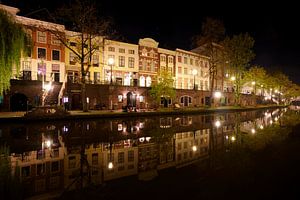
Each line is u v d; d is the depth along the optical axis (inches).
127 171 274.1
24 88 1160.8
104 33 1262.3
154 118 1010.7
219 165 292.4
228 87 2596.0
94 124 767.7
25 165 302.5
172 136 522.0
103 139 485.7
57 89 1262.3
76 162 316.5
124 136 520.7
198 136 520.1
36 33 1375.5
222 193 204.8
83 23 1137.4
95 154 359.9
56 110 852.0
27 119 780.6
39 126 708.7
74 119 877.8
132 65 1775.3
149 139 486.0
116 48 1696.6
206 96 2073.1
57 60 1449.3
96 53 1601.9
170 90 1444.4
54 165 302.4
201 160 317.7
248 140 465.4
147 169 281.1
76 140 474.6
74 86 1302.9
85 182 238.8
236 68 1939.0
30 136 525.0
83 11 1134.4
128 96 1558.8
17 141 463.2
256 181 233.0
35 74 1369.3
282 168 275.6
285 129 633.6
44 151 378.9
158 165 298.2
